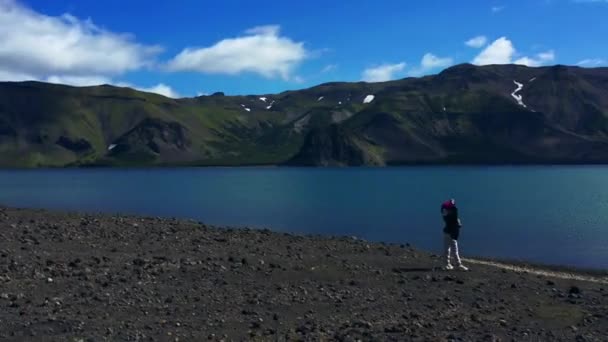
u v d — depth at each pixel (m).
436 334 17.45
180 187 168.25
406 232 64.00
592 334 18.11
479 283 25.50
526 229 69.50
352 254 31.78
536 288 25.11
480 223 76.25
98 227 36.16
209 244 31.94
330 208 96.31
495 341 16.98
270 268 25.84
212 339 16.14
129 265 24.44
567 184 187.12
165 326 17.08
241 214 83.31
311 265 27.03
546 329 18.58
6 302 18.34
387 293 22.86
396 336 17.03
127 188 162.25
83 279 21.67
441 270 28.11
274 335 16.78
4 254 24.98
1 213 41.81
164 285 21.75
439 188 163.38
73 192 140.12
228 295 21.03
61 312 17.67
